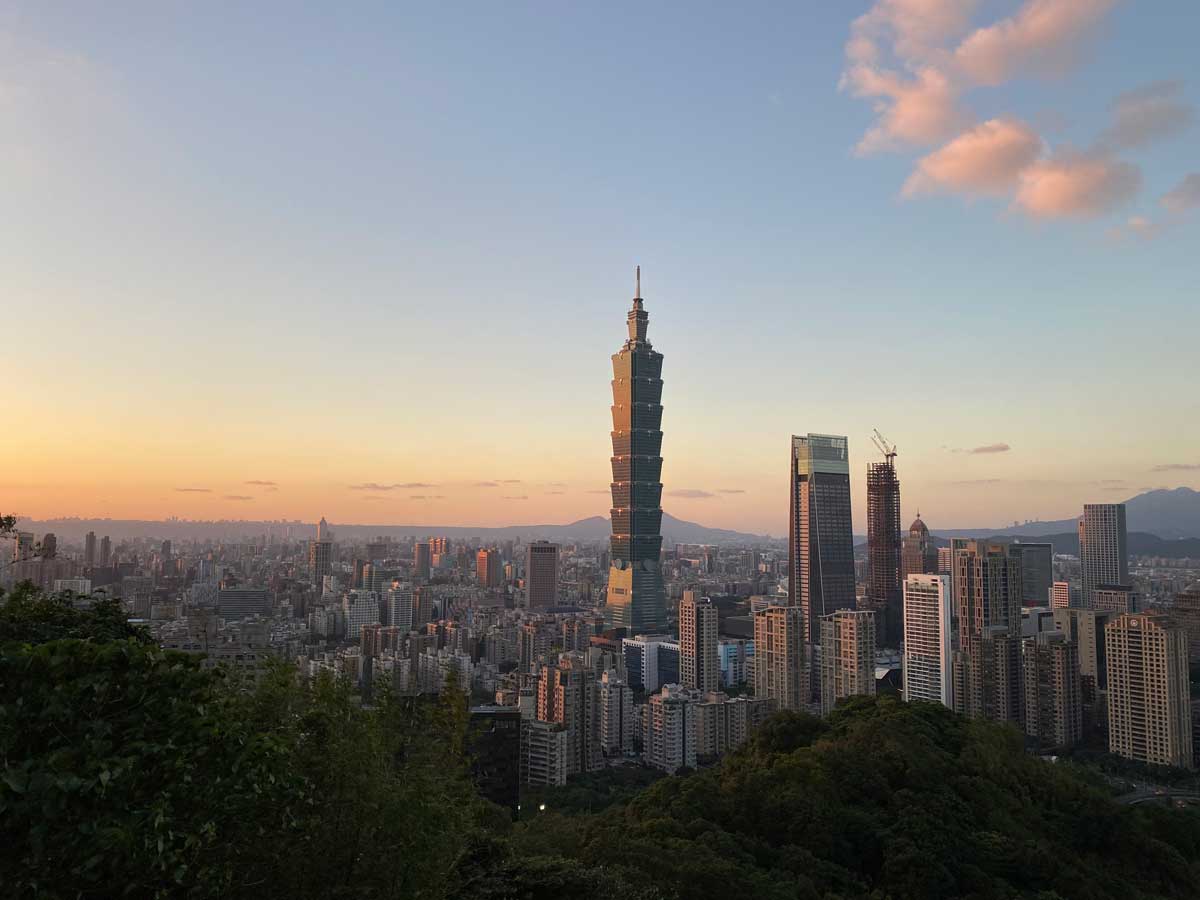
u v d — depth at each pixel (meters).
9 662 31.47
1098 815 140.25
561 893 74.50
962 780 142.25
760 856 114.75
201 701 35.78
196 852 32.78
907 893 109.12
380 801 44.44
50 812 28.11
